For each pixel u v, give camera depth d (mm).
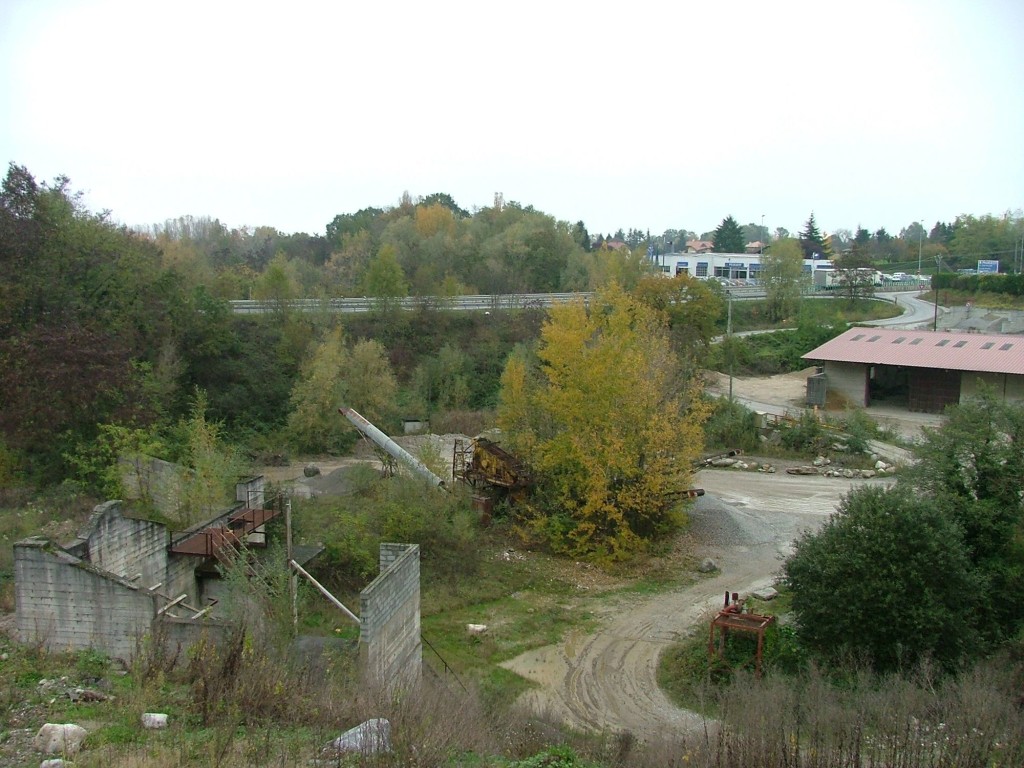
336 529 26422
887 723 13898
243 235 112188
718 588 27469
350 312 58812
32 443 30281
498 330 60406
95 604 15875
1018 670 18516
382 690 13586
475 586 26719
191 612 18641
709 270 111438
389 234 85688
